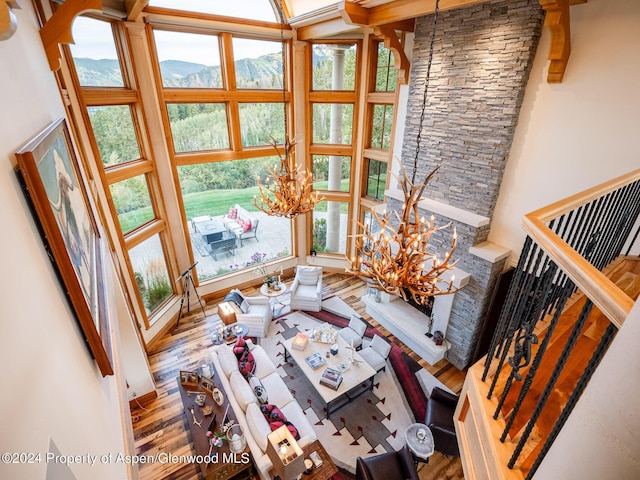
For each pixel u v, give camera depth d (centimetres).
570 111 380
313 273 734
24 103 173
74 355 152
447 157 508
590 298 118
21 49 200
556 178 407
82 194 288
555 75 378
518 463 171
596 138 365
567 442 97
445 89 486
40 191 141
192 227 688
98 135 484
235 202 735
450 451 417
